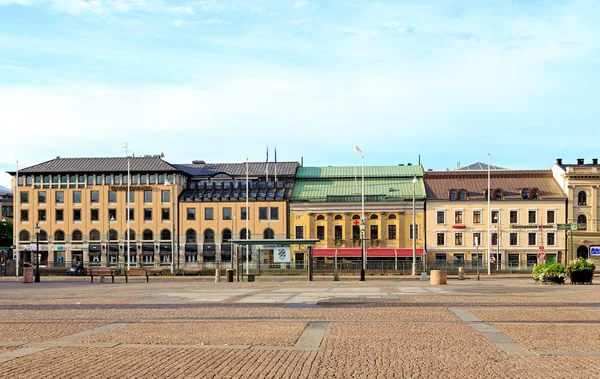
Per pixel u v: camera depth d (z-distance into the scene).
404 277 73.38
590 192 102.06
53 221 110.69
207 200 107.88
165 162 111.50
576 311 26.34
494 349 17.56
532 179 106.75
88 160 114.81
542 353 16.89
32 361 16.05
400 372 14.78
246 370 15.01
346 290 40.91
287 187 109.12
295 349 17.61
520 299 32.44
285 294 37.25
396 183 108.69
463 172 108.19
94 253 109.44
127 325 22.67
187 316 25.61
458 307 28.34
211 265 101.50
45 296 38.09
